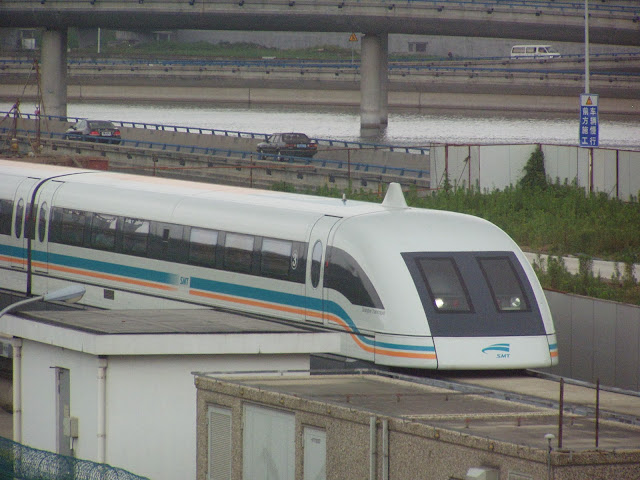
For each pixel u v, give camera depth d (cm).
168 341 6438
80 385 6588
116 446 6456
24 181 10806
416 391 5691
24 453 5834
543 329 7662
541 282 10894
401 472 4781
